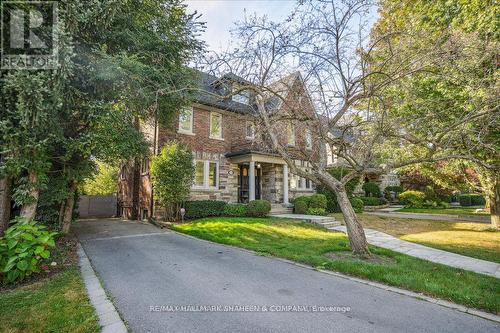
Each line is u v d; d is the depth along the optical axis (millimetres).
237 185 15758
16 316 3459
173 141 12805
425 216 16016
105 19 7016
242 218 11977
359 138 8188
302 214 14414
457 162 10781
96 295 4176
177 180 11719
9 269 4242
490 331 3330
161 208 13000
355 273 5371
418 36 6738
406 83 7895
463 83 7145
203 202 12961
